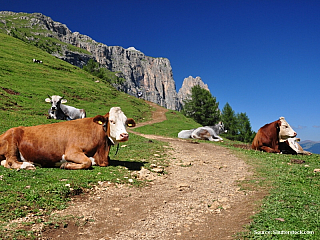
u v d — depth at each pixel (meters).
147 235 5.43
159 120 44.84
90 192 7.62
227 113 58.19
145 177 9.51
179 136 26.55
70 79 58.16
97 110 42.16
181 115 52.66
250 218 5.88
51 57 77.00
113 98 55.84
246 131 57.41
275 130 16.19
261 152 16.02
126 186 8.47
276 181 8.92
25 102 32.12
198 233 5.47
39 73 54.31
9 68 50.28
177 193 8.15
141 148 15.47
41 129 9.55
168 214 6.50
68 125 9.84
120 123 10.00
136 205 7.06
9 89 35.91
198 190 8.48
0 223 5.35
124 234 5.46
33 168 8.89
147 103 64.00
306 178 9.30
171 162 12.78
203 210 6.71
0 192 6.66
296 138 16.41
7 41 75.56
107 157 10.42
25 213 5.84
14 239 4.88
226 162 13.23
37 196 6.62
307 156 14.87
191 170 11.39
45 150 9.27
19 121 18.48
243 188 8.42
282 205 6.47
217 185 9.03
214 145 20.19
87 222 5.91
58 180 7.96
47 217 5.89
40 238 5.09
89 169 9.42
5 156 9.09
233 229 5.46
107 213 6.45
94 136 9.91
